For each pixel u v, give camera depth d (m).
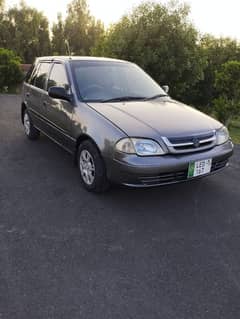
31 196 3.62
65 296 2.15
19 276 2.32
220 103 9.88
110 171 3.28
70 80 4.09
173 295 2.21
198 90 17.58
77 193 3.73
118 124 3.26
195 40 12.61
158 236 2.92
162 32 12.16
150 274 2.41
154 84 4.73
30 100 5.42
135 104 3.85
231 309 2.11
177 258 2.61
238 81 9.51
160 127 3.23
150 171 3.05
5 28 31.53
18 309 2.03
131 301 2.14
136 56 12.12
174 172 3.16
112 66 4.57
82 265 2.48
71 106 3.91
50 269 2.42
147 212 3.34
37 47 33.44
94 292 2.20
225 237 2.94
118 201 3.56
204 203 3.58
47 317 1.98
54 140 4.63
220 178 4.31
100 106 3.69
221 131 3.62
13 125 7.09
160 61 12.12
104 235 2.90
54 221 3.11
